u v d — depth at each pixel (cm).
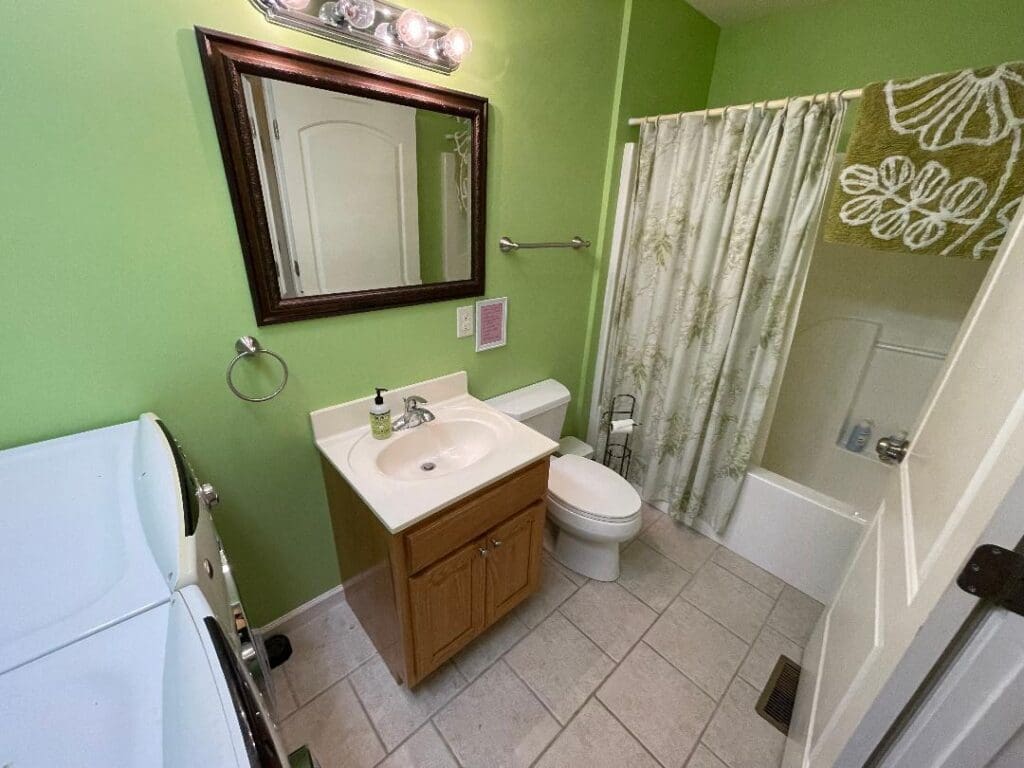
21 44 71
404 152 120
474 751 118
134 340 94
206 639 49
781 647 149
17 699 44
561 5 138
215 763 38
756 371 165
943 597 54
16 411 85
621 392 216
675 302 184
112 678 47
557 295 186
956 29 145
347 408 132
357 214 117
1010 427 50
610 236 195
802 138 136
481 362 168
